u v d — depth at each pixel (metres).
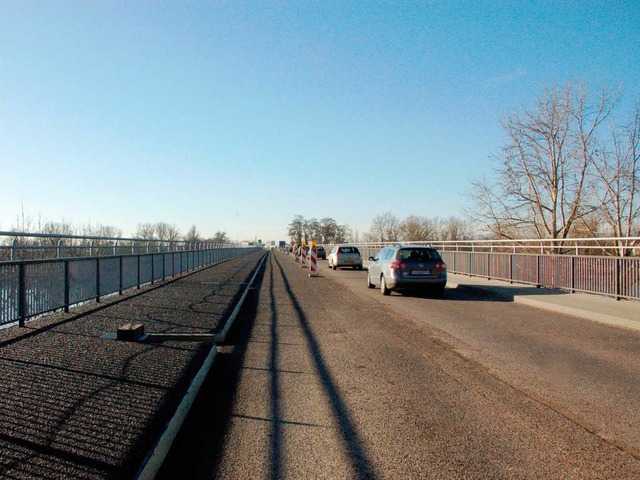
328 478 3.48
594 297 13.48
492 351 7.56
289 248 98.38
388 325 9.96
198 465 3.70
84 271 11.01
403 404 5.08
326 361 6.95
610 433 4.29
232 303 12.34
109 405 4.45
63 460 3.34
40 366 5.71
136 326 7.54
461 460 3.75
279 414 4.81
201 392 5.50
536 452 3.89
